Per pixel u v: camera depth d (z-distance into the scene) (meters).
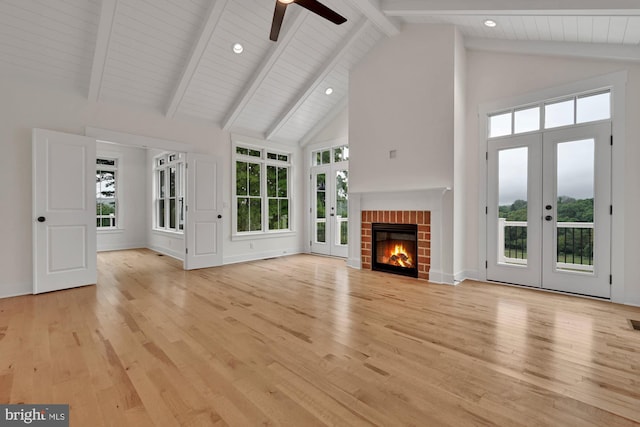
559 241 3.62
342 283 4.09
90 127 4.08
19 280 3.58
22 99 3.61
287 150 6.59
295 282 4.16
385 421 1.45
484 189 4.19
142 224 8.01
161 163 7.46
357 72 5.07
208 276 4.55
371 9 3.91
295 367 1.94
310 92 5.41
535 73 3.76
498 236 4.09
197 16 3.75
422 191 4.20
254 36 4.23
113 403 1.58
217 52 4.26
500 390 1.70
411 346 2.23
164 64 4.17
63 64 3.72
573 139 3.50
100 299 3.39
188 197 5.02
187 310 3.02
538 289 3.75
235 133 5.68
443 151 4.07
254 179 6.13
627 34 2.93
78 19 3.38
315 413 1.51
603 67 3.29
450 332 2.48
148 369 1.91
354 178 5.12
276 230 6.47
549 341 2.31
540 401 1.60
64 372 1.87
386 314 2.90
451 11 3.36
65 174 3.75
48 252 3.64
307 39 4.56
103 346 2.23
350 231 5.21
